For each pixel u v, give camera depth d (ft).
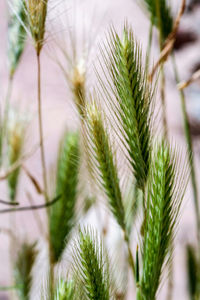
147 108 0.92
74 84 1.09
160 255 0.89
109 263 0.94
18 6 1.10
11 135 1.40
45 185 1.22
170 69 2.63
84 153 0.98
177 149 0.86
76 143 1.22
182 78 2.63
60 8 1.06
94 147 0.96
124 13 2.58
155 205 0.88
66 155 1.26
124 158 0.93
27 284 1.29
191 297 1.40
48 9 1.05
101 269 0.88
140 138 0.92
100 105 0.94
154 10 1.27
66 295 0.80
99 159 0.96
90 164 0.97
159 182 0.87
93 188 0.99
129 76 0.90
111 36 0.90
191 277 1.40
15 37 1.30
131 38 0.90
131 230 1.07
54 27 1.06
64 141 1.30
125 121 0.91
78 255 0.87
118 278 0.99
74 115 1.00
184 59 2.63
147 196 0.89
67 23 1.07
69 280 0.82
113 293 0.95
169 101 2.67
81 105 0.97
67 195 1.24
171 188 0.87
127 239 0.99
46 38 1.05
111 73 0.90
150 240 0.89
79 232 0.88
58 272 0.87
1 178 1.29
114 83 0.90
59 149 1.31
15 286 1.30
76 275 0.86
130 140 0.92
